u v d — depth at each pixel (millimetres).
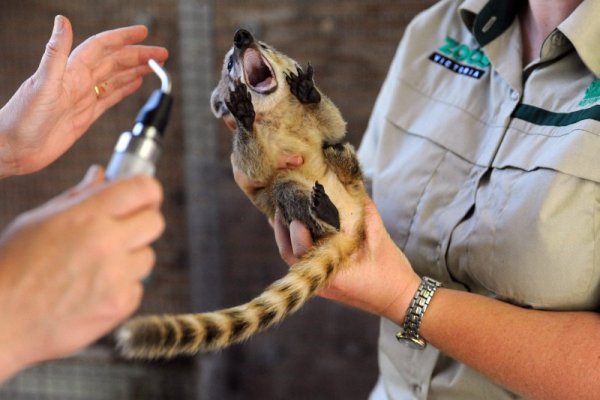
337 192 1694
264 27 4008
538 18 1733
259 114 1795
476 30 1814
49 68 1498
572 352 1486
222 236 4188
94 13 4109
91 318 870
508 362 1527
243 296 4250
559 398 1494
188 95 3959
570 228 1520
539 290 1562
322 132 1827
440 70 1954
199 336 1275
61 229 864
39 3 4148
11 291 843
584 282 1533
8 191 4414
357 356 4180
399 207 1867
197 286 4223
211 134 4008
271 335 4254
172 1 4016
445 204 1783
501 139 1705
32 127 1545
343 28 3961
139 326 1069
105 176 1019
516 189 1612
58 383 4480
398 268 1621
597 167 1492
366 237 1609
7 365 852
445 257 1754
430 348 1814
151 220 900
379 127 2055
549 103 1655
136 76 1838
